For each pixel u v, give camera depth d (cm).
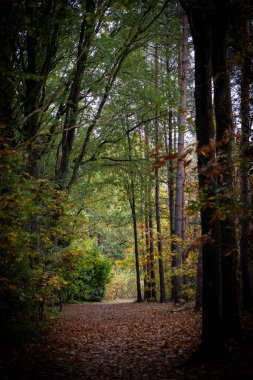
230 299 695
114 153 1947
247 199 839
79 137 1762
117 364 659
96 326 1182
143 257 2494
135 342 860
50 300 1134
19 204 620
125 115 1573
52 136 1254
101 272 2606
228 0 600
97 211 2216
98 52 1252
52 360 678
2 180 578
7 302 733
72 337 938
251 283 973
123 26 1286
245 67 840
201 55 660
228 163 664
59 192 970
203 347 604
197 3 615
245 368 509
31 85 1005
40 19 764
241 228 968
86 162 1670
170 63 1989
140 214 2245
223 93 723
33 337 848
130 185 2119
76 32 1150
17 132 1077
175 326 1008
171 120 1931
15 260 791
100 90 1439
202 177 615
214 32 702
